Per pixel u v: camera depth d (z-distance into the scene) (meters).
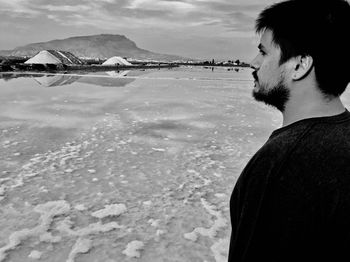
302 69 0.86
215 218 5.00
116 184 6.21
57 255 3.95
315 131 0.80
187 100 19.42
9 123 11.26
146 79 38.97
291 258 0.76
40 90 22.30
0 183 6.08
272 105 0.98
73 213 5.03
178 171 7.04
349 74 0.83
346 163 0.74
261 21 0.97
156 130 10.93
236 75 66.75
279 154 0.80
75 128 10.87
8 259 3.84
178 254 4.02
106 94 21.17
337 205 0.72
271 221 0.77
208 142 9.56
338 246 0.73
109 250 4.08
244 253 0.81
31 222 4.71
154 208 5.27
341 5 0.84
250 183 0.83
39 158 7.64
